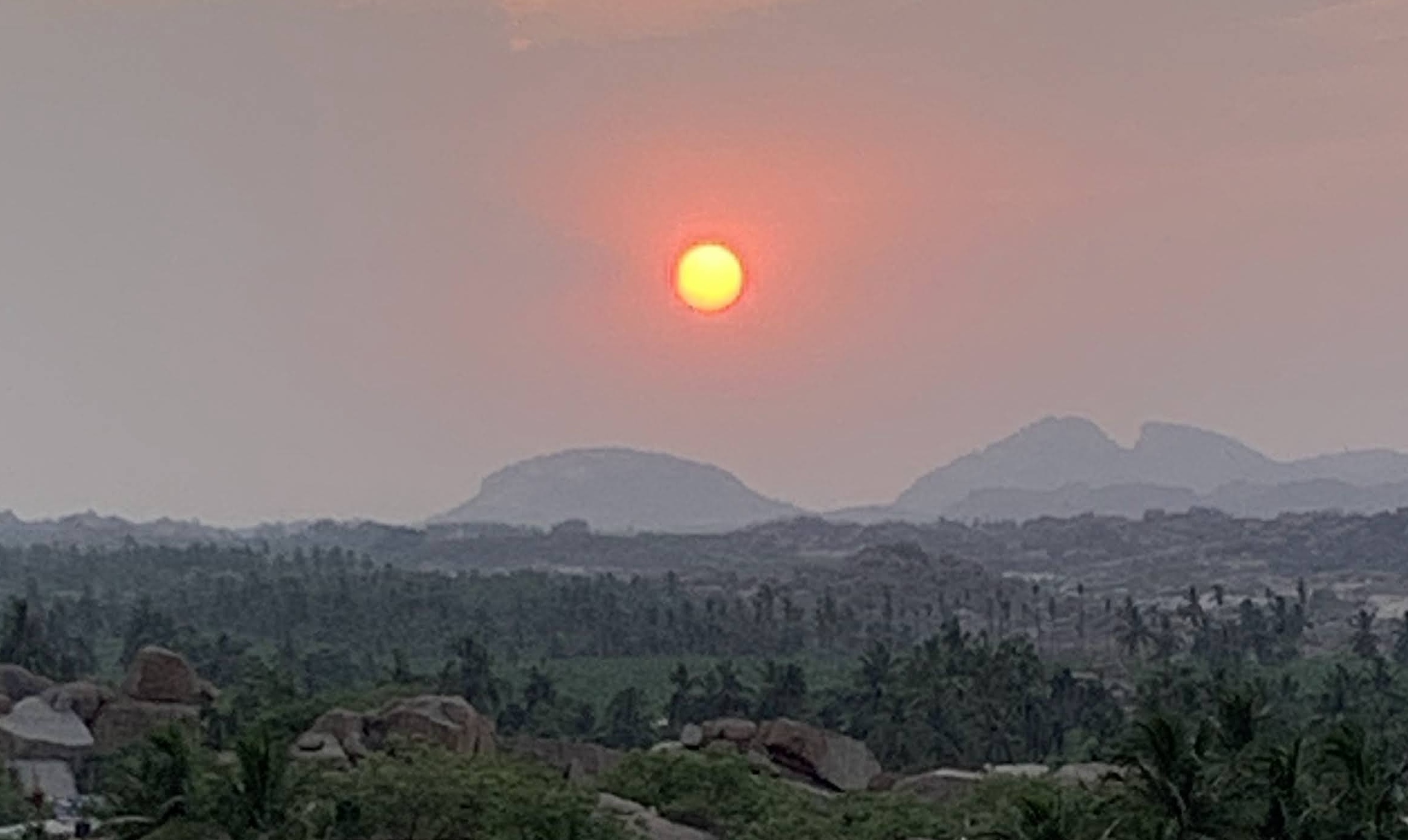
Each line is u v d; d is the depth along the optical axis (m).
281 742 82.44
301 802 71.25
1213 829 59.56
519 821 72.62
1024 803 66.69
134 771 81.12
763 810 86.00
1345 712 123.62
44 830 85.56
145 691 121.69
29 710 117.00
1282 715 116.69
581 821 74.31
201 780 68.94
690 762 89.19
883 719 134.75
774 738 105.06
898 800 86.25
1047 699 141.12
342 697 107.31
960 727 132.88
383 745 90.00
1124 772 74.31
